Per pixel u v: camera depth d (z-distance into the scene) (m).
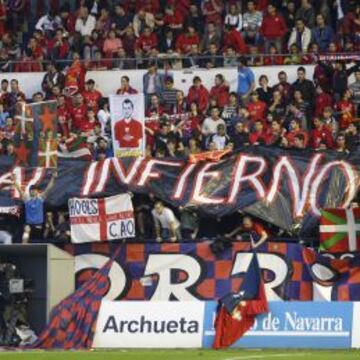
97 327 49.84
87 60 67.06
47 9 74.06
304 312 48.31
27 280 53.56
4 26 73.38
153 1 71.00
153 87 64.69
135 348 49.25
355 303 48.19
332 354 44.97
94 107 63.44
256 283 50.41
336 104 60.56
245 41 68.50
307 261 51.62
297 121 57.56
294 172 53.47
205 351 47.03
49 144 54.44
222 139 57.91
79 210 53.44
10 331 52.41
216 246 51.97
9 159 55.19
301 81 61.31
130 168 54.44
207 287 52.00
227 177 53.94
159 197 53.81
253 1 69.56
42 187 54.34
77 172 54.81
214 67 65.62
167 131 57.94
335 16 68.44
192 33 68.25
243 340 48.47
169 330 49.12
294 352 46.38
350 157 53.53
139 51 68.38
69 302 50.75
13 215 54.69
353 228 51.72
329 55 63.19
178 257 52.38
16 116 54.72
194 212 53.44
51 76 66.06
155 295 52.34
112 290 52.44
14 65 69.88
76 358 44.06
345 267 51.56
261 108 60.78
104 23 70.50
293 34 67.00
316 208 52.69
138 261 52.69
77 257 53.28
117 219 53.50
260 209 53.00
